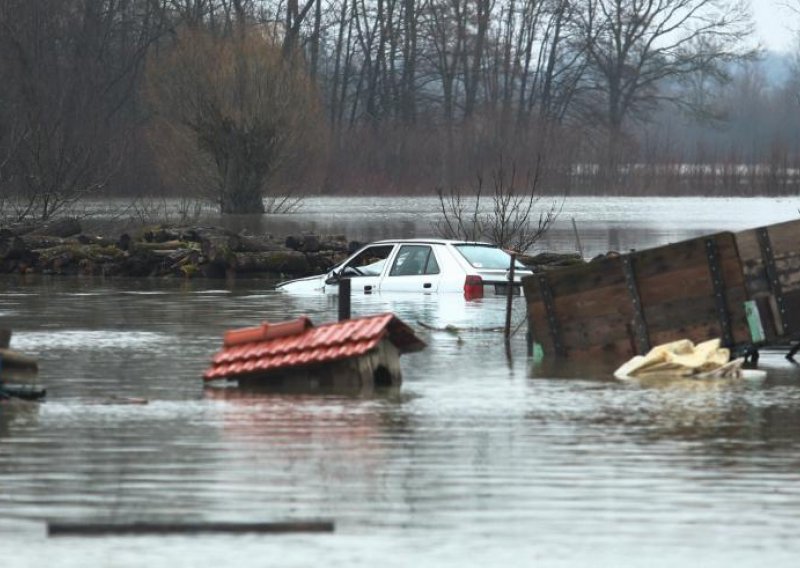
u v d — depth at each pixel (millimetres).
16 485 26422
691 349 41312
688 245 42344
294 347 38062
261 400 35688
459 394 36750
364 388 37656
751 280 42094
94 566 21891
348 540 23094
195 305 62031
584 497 25656
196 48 165125
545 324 43844
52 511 24766
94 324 53844
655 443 30219
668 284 42594
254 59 163500
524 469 27734
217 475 27188
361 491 26016
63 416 33312
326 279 66750
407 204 197250
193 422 32531
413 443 30188
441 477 27047
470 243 63062
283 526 23812
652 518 24328
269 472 27469
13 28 185500
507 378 39750
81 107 197625
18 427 31844
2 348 36438
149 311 59250
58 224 95250
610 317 43156
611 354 43156
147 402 35250
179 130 165125
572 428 31922
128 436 30844
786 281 42062
